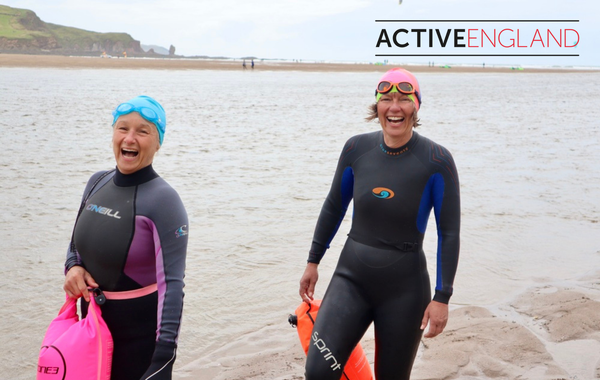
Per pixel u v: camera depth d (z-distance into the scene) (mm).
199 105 22797
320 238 3250
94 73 49000
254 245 6094
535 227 6973
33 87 29031
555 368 3662
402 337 2885
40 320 4293
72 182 8523
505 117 20625
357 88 37906
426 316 2906
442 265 2879
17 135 12922
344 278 2990
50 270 5223
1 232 6184
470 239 6488
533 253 6062
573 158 11680
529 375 3596
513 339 4047
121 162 2426
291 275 5344
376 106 3035
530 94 36438
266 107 22672
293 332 4301
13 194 7734
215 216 7078
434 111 22828
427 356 3840
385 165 3002
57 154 10742
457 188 2938
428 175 2920
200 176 9281
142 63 84062
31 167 9500
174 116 18547
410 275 2926
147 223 2389
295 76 58281
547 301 4742
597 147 13242
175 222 2396
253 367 3766
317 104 24547
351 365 2994
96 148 11508
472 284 5199
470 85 49000
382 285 2914
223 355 3945
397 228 2951
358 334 2889
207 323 4406
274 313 4609
